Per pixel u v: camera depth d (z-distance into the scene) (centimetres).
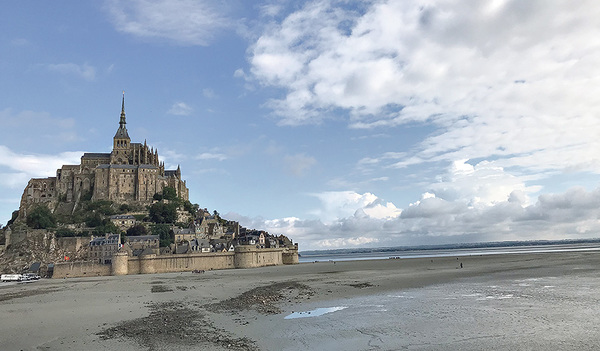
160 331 4834
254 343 4284
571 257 16962
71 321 5553
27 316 6003
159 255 15588
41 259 17200
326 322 5212
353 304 6525
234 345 4200
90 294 8469
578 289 7269
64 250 17800
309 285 9238
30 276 14250
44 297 8206
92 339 4544
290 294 7794
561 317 5084
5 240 18500
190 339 4450
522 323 4850
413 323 5028
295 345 4194
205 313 5950
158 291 8719
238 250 16875
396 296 7256
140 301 7288
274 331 4778
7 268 16625
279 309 6203
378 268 14888
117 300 7462
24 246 17912
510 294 6994
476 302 6338
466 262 16825
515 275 10081
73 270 14662
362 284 9244
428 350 3950
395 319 5291
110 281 11712
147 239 18488
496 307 5869
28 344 4394
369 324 5047
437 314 5525
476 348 3962
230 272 14425
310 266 17862
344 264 19538
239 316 5684
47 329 5078
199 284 9969
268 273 13375
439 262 17700
